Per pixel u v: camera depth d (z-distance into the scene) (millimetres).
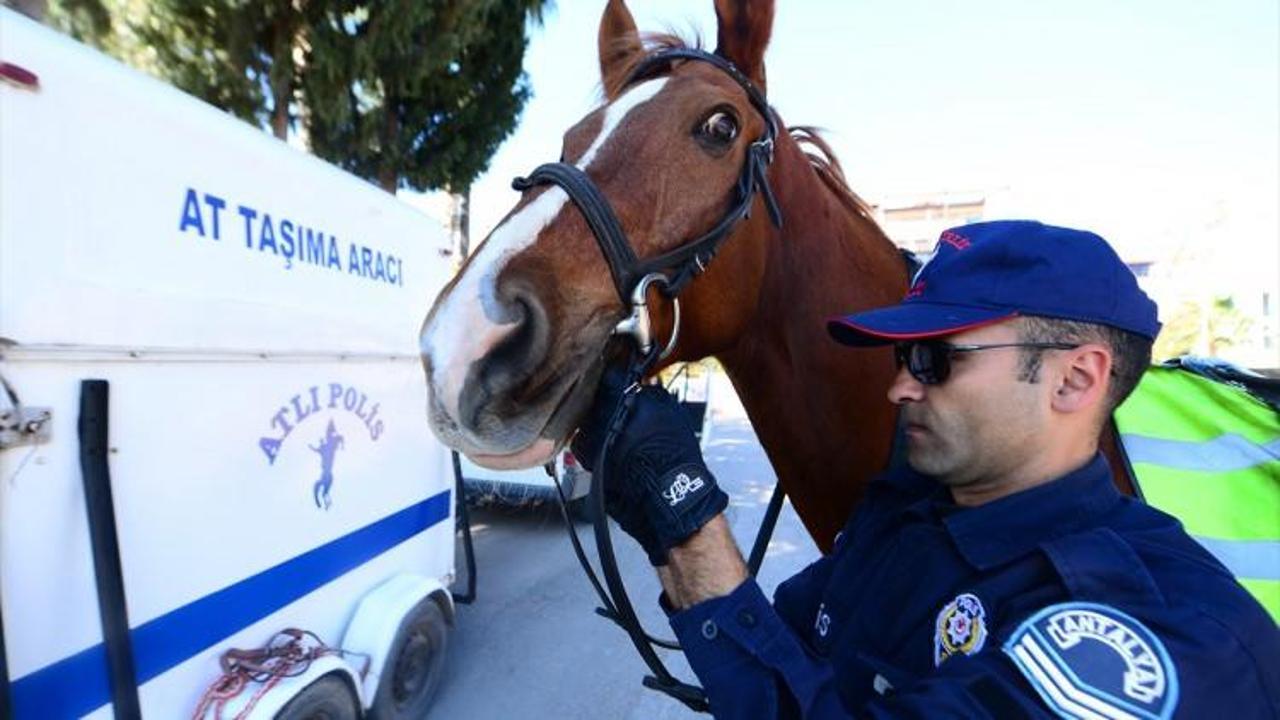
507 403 1010
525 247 1076
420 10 5730
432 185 7238
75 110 1620
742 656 830
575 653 3770
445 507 3654
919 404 912
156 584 1895
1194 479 1380
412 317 3275
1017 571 789
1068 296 805
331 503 2674
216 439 2096
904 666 865
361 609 2826
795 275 1468
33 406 1561
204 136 2008
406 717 3002
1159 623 667
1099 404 839
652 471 953
